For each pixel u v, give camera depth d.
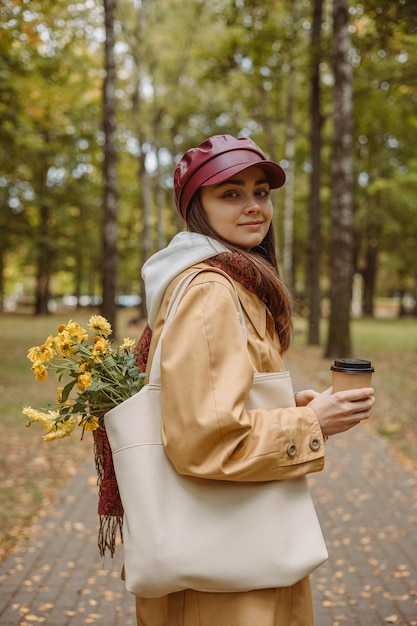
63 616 3.34
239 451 1.31
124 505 1.39
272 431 1.32
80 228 32.50
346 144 13.70
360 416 1.42
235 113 25.73
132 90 24.75
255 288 1.53
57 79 15.66
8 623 3.24
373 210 32.06
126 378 1.53
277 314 1.59
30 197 29.77
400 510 5.10
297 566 1.36
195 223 1.58
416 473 6.18
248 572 1.34
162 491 1.36
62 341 1.54
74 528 4.59
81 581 3.75
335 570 3.96
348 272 14.30
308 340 18.73
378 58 15.09
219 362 1.33
